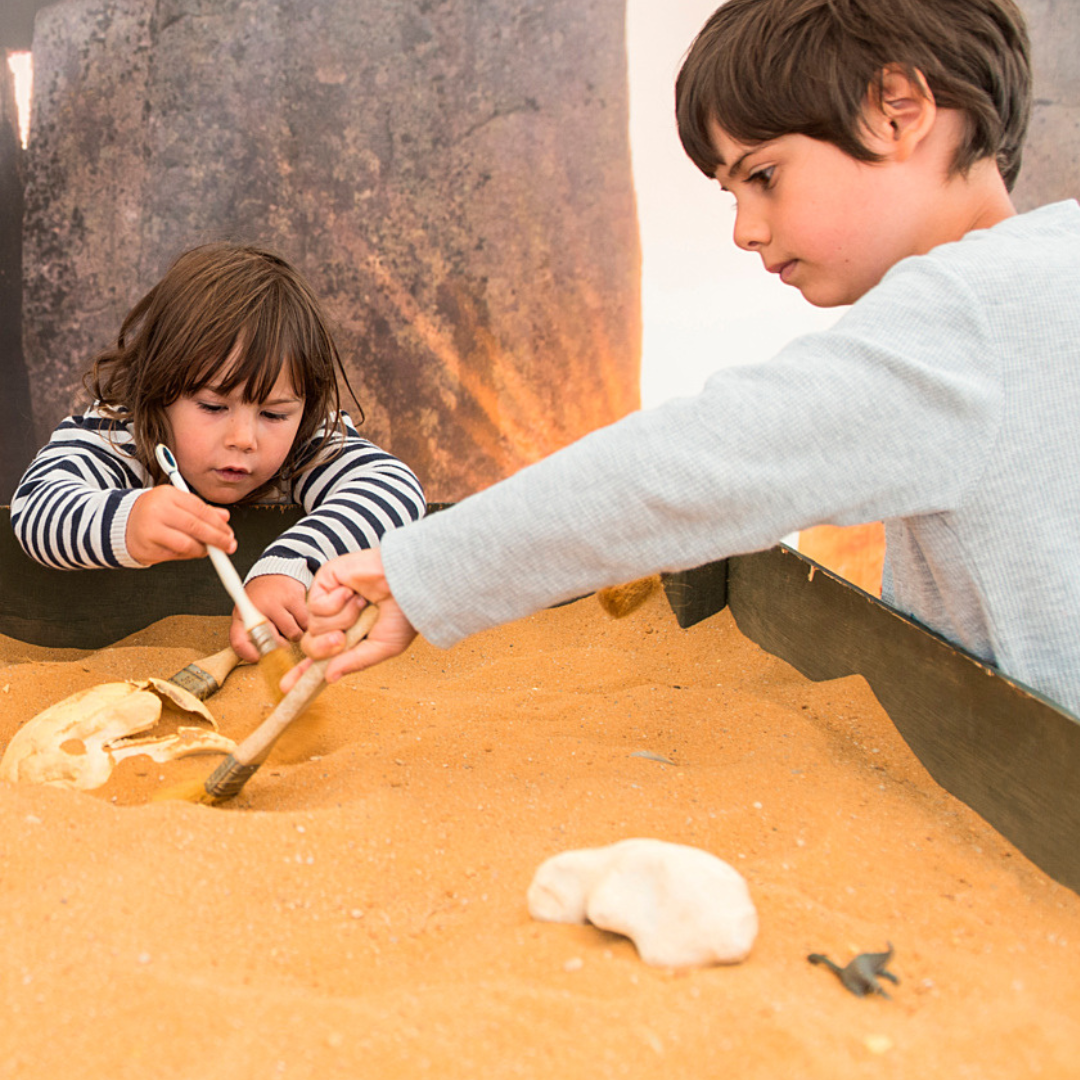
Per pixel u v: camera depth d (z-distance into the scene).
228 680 1.12
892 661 0.96
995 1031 0.50
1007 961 0.58
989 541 0.75
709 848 0.70
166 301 1.30
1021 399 0.72
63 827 0.66
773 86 0.79
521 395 2.65
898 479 0.69
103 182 2.50
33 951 0.54
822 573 1.10
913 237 0.84
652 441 0.67
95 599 1.36
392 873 0.66
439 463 2.66
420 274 2.58
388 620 0.74
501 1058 0.46
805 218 0.83
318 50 2.49
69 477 1.29
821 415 0.67
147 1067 0.46
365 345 2.59
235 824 0.68
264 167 2.52
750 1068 0.46
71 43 2.46
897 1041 0.49
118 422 1.41
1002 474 0.73
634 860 0.57
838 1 0.79
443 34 2.50
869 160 0.80
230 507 1.39
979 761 0.80
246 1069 0.46
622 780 0.81
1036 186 2.57
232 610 1.39
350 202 2.54
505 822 0.74
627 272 2.62
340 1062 0.46
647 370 2.67
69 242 2.52
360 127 2.52
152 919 0.58
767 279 2.64
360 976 0.55
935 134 0.82
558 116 2.54
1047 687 0.78
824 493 0.68
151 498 1.09
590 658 1.26
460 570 0.70
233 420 1.29
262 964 0.56
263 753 0.76
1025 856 0.73
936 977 0.55
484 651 1.35
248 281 1.29
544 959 0.55
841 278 0.86
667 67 2.54
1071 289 0.73
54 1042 0.48
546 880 0.60
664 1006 0.50
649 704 1.03
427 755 0.88
